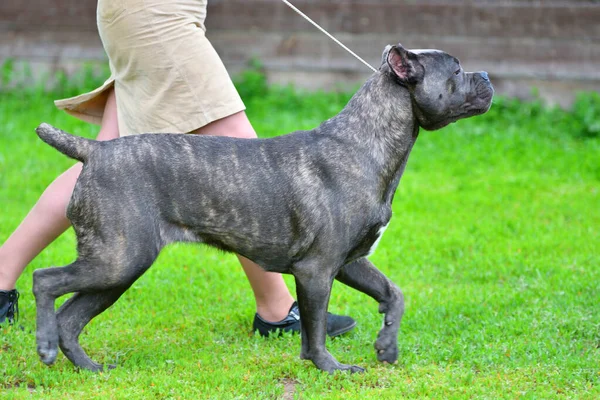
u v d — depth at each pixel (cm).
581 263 1014
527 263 1016
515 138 1695
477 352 735
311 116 1797
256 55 1941
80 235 659
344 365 694
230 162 674
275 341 786
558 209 1273
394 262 1039
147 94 761
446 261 1046
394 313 721
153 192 661
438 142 1683
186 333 798
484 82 705
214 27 1936
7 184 1357
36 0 1941
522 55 1855
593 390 645
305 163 675
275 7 1925
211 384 662
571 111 1831
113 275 653
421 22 1886
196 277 977
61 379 661
